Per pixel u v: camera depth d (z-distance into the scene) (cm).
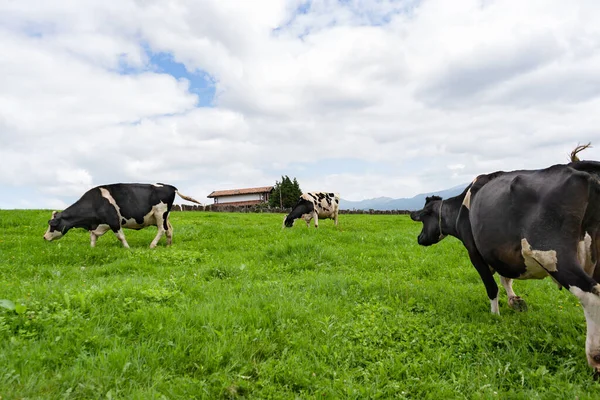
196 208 5125
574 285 414
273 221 2716
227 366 403
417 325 534
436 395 371
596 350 396
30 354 384
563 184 433
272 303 584
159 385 360
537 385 394
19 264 957
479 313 611
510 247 493
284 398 357
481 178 601
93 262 1044
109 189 1272
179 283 724
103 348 420
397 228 2175
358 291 710
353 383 385
